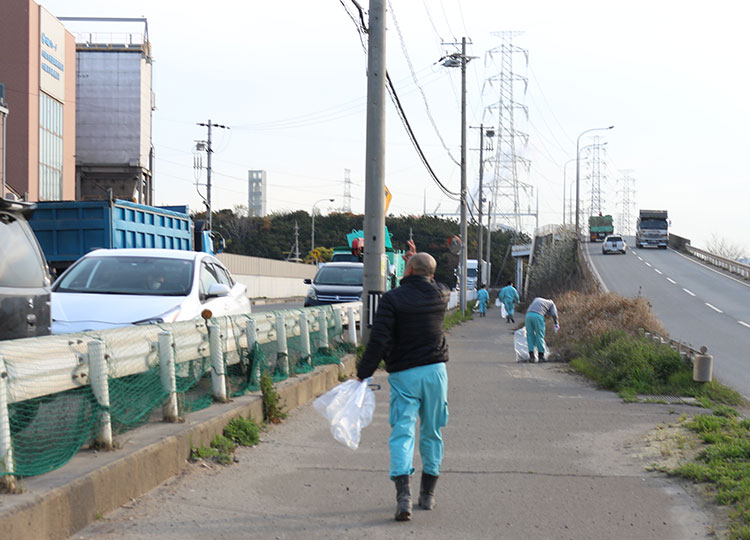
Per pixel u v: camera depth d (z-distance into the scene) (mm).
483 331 30031
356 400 5754
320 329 12898
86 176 62750
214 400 8375
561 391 12539
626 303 20953
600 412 10453
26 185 43156
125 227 17672
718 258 60562
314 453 7555
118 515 5297
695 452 7688
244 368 9211
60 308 9016
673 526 5492
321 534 5156
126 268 10344
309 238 103438
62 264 16984
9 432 4684
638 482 6711
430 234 97250
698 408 10898
